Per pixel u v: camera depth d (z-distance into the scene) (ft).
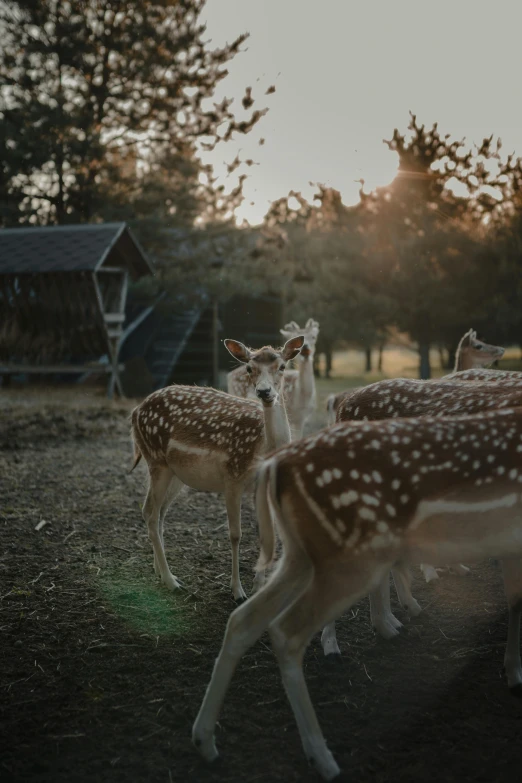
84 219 65.77
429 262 57.88
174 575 16.76
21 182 63.67
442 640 13.42
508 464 9.72
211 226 65.87
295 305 85.97
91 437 34.83
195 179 65.98
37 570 16.74
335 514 9.42
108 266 58.08
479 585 16.26
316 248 64.13
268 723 10.62
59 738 10.21
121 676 11.94
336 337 88.89
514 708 11.05
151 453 17.35
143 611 14.64
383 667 12.41
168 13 62.49
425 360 63.52
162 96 64.54
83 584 16.01
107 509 22.15
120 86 64.69
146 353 66.64
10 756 9.79
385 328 67.31
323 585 9.54
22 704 11.05
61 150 59.72
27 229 56.03
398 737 10.27
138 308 65.31
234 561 15.55
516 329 56.95
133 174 67.10
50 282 50.96
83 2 60.90
